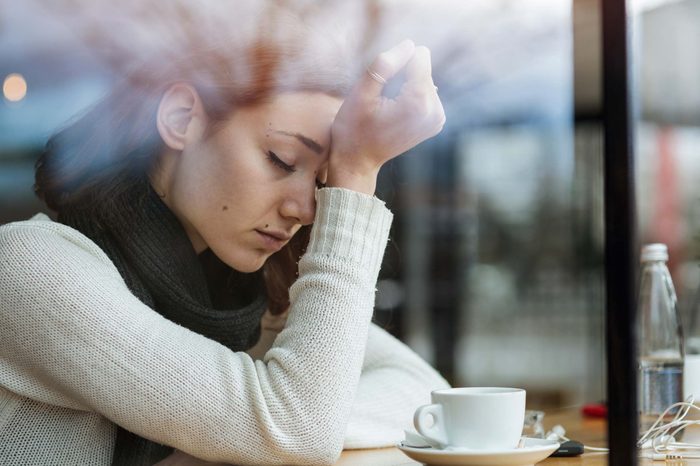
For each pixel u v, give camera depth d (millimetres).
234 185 1186
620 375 815
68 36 2271
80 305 998
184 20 1286
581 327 4172
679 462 1010
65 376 998
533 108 3180
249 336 1304
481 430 879
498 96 2965
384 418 1233
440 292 4328
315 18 1256
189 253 1242
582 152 3744
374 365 1362
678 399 1314
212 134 1188
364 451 1167
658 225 2352
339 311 990
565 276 4281
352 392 994
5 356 1033
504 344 4324
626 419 814
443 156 4031
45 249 1032
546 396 3525
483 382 4289
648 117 2383
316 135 1155
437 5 2373
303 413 964
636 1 2309
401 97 1057
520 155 3959
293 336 992
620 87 809
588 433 1286
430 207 4234
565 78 2820
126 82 1233
